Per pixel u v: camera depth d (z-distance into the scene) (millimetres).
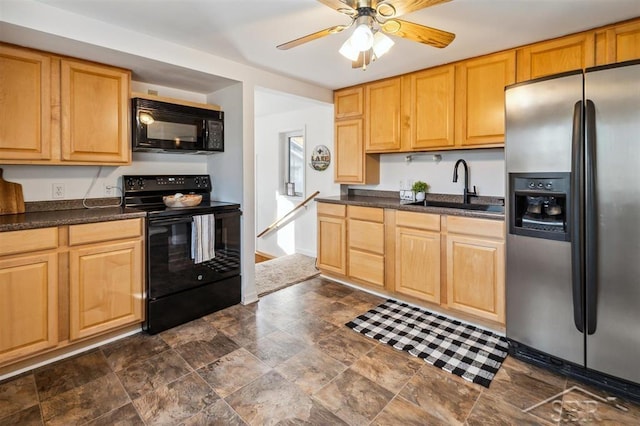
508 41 2465
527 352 2154
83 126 2385
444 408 1744
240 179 3074
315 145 4750
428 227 2855
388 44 1818
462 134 2883
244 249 3107
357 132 3701
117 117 2547
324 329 2617
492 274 2492
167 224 2568
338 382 1958
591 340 1896
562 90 1903
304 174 4918
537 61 2482
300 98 3592
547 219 2037
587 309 1881
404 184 3732
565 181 1917
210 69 2719
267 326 2668
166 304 2590
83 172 2689
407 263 3029
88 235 2209
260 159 5652
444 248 2777
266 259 5336
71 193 2635
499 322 2471
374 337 2486
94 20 2102
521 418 1670
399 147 3340
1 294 1894
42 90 2203
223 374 2033
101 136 2471
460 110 2887
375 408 1744
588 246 1849
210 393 1859
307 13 2041
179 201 2775
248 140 3057
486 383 1947
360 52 1813
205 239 2781
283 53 2699
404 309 3000
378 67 3053
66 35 2002
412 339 2457
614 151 1753
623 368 1807
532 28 2248
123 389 1889
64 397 1818
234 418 1671
